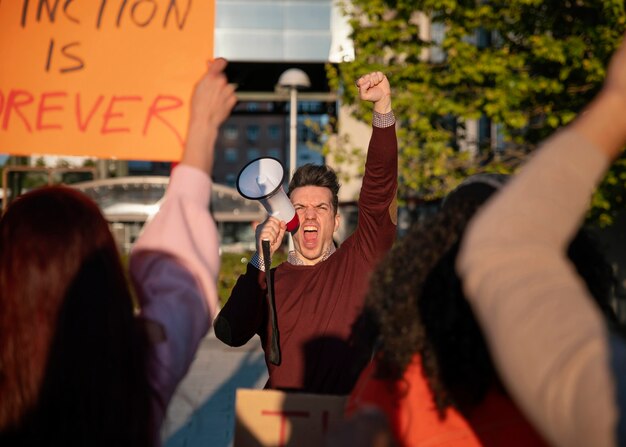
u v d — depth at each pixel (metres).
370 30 11.36
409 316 1.54
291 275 3.17
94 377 1.46
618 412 0.90
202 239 1.71
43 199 1.58
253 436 2.06
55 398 1.46
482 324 1.08
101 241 1.57
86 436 1.45
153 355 1.55
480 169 11.08
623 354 0.95
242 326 3.10
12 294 1.51
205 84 1.83
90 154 2.05
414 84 10.95
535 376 0.96
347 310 3.04
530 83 10.43
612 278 1.65
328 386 2.97
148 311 1.59
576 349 0.94
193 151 1.79
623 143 1.09
